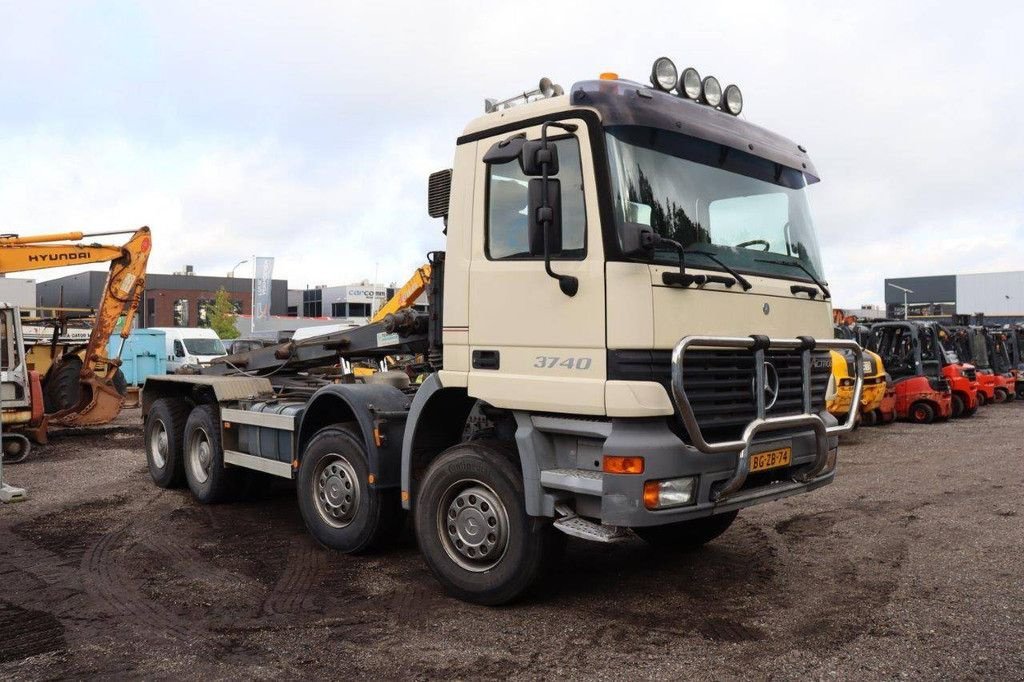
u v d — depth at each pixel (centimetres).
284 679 411
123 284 1482
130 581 575
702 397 462
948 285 8619
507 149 479
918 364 1711
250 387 808
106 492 903
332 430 643
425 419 571
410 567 607
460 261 538
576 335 468
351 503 630
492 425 557
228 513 796
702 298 475
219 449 816
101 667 428
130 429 1509
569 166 478
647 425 454
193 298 8075
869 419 1686
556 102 489
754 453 487
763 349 492
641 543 680
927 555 633
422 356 740
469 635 470
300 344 838
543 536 497
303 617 501
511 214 513
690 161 505
